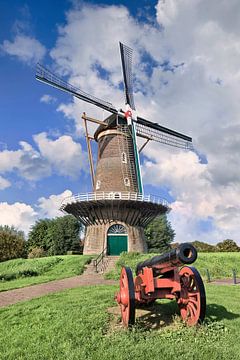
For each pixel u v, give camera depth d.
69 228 57.94
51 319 9.41
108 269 24.73
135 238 33.22
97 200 30.98
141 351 6.43
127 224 33.28
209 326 7.71
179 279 8.26
